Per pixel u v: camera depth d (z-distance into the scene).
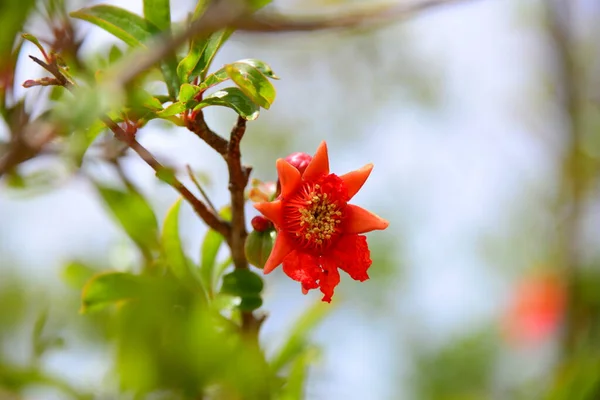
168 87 0.37
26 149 0.32
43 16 0.40
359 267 0.39
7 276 0.47
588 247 0.56
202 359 0.34
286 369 0.40
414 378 0.55
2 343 0.41
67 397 0.37
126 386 0.35
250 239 0.38
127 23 0.37
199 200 0.37
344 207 0.39
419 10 0.35
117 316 0.37
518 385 0.54
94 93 0.31
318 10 0.49
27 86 0.35
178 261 0.37
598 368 0.38
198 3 0.36
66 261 0.44
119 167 0.42
